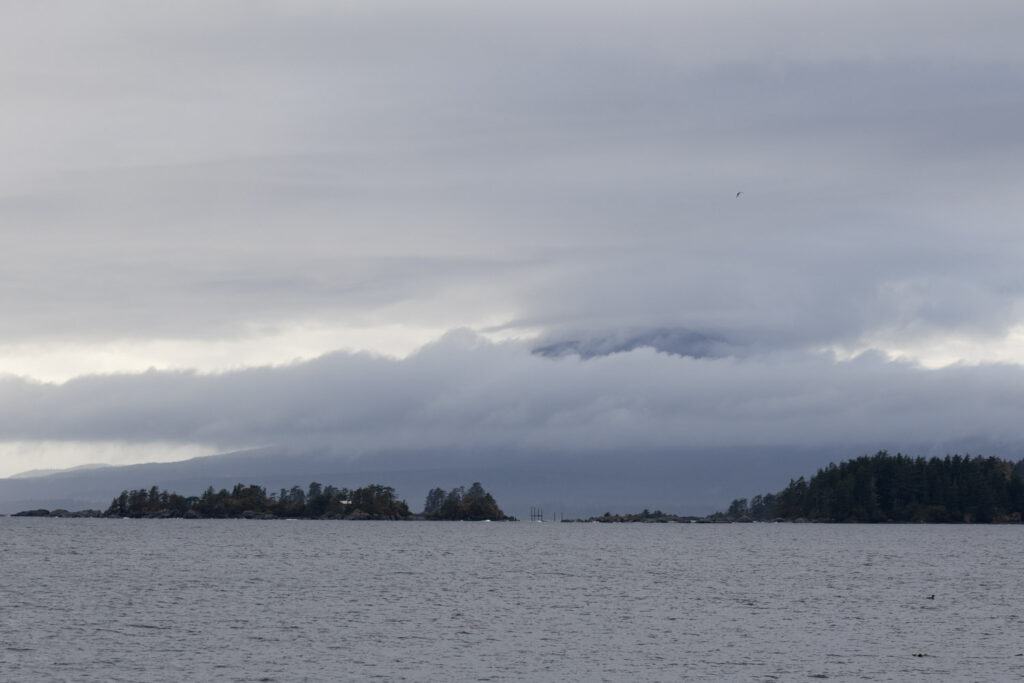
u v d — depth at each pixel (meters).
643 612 111.38
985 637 92.56
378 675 73.88
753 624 101.12
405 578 158.62
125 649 83.44
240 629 94.88
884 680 72.94
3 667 75.75
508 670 76.12
